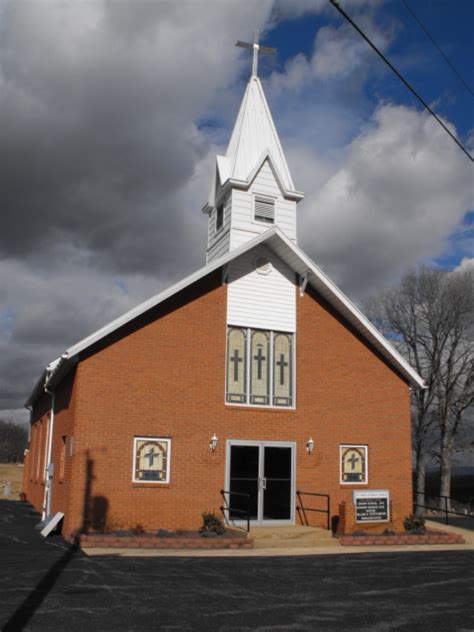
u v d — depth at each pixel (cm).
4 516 2305
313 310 2081
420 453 4025
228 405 1886
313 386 2023
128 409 1756
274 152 2295
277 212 2164
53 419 2188
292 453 1953
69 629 828
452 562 1438
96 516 1670
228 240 2102
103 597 1005
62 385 2053
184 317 1880
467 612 974
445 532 1897
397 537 1756
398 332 4184
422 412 4006
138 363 1794
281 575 1235
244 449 1892
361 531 1806
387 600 1045
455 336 3947
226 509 1742
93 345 1752
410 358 4109
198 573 1226
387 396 2136
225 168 2222
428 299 4012
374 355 2145
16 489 4234
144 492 1733
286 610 963
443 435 3953
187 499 1778
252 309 1989
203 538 1603
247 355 1959
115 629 834
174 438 1797
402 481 2097
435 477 4728
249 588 1107
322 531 1750
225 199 2200
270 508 1886
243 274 2002
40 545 1539
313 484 1958
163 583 1123
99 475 1692
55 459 2072
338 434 2028
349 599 1047
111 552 1449
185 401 1831
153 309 1845
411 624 901
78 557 1369
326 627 877
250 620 900
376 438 2088
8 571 1194
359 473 2041
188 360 1859
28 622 855
